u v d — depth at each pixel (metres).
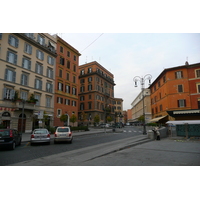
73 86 42.09
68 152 9.75
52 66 35.34
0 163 7.42
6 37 25.88
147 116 61.28
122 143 12.99
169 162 6.89
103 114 60.16
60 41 38.22
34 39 31.31
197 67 35.59
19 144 14.08
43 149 11.69
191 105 35.09
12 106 25.38
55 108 35.31
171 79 37.75
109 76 68.38
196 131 15.77
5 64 25.38
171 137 17.19
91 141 16.44
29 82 29.16
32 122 29.00
